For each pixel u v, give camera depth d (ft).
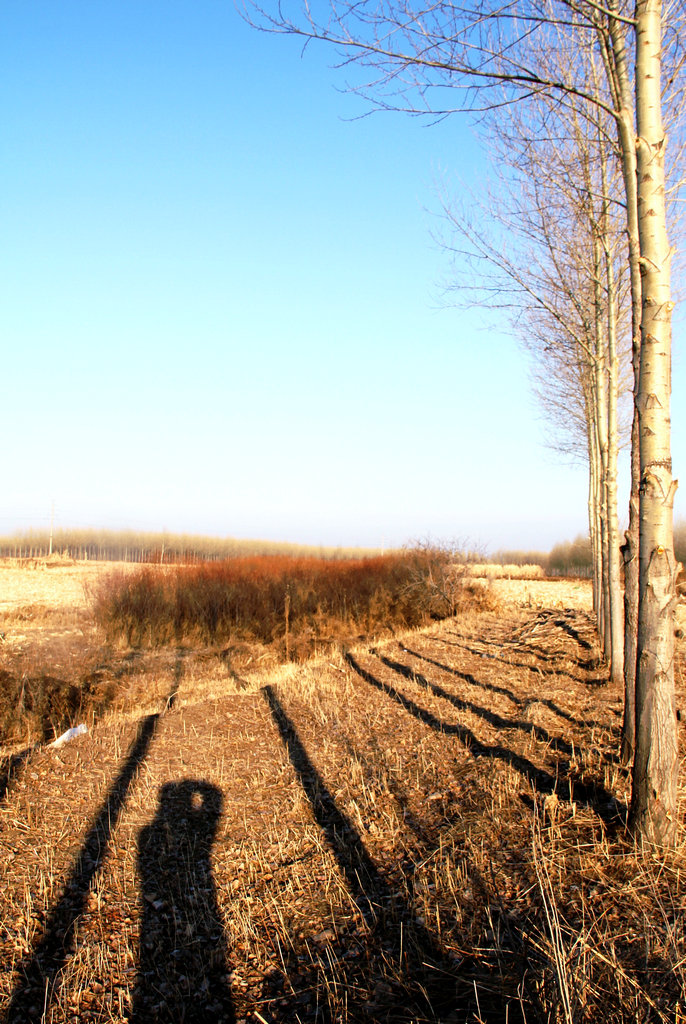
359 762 21.66
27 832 17.74
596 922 11.76
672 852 13.58
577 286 34.17
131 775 21.70
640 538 14.55
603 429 30.86
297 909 14.14
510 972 11.30
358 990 11.59
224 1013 11.54
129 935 13.61
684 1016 9.48
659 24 14.58
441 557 67.62
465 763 20.36
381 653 39.86
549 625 46.98
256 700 30.37
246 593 61.36
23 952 13.07
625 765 18.21
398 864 15.33
